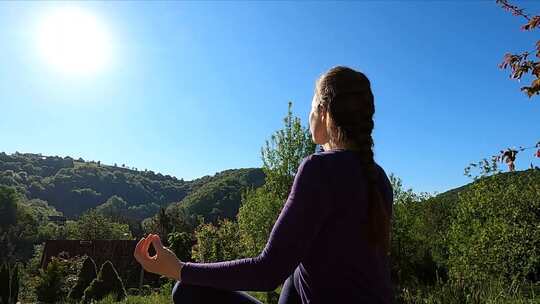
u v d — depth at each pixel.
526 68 3.73
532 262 13.55
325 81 1.78
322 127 1.85
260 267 1.55
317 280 1.59
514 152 3.96
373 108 1.76
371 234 1.62
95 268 27.20
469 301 7.13
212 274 1.61
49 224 107.12
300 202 1.57
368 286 1.59
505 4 3.76
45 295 26.91
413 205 21.36
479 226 15.78
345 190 1.60
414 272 18.50
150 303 18.69
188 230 62.69
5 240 80.00
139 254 1.74
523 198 15.33
